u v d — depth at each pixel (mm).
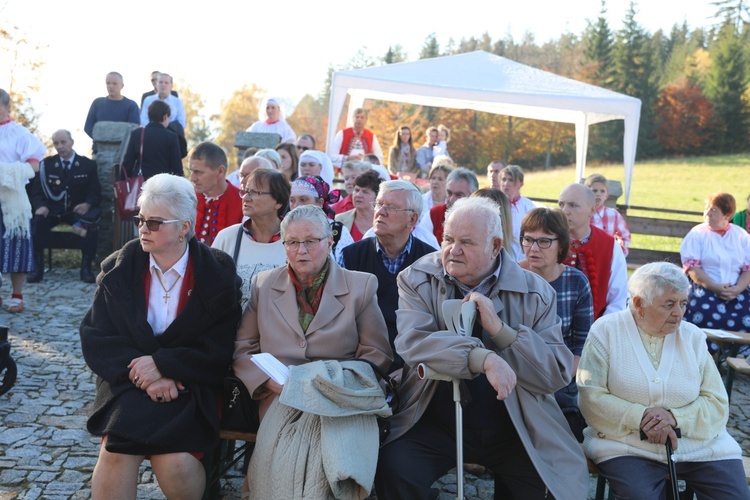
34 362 5719
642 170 42281
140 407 3143
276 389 3270
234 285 3432
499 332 3121
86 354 3285
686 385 3354
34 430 4473
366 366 3291
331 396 3080
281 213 4250
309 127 57281
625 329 3467
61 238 9109
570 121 13070
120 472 3096
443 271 3406
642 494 3197
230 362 3438
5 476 3881
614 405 3365
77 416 4742
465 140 42406
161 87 11281
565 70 55938
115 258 3455
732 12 59875
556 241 3795
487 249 3246
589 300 3873
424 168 13281
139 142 8859
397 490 3160
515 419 3168
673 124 46094
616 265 4641
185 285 3396
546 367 3141
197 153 4949
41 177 8852
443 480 4258
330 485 2990
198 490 3191
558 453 3189
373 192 5246
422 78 11203
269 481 3078
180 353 3230
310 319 3488
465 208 3277
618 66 49781
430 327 3291
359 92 12727
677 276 3316
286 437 3125
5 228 7078
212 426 3240
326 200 4660
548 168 43219
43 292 8227
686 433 3311
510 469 3297
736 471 3328
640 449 3338
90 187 9062
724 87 46094
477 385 3289
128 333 3295
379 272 4105
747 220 7797
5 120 7301
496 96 10766
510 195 6594
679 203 32688
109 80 10531
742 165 42031
